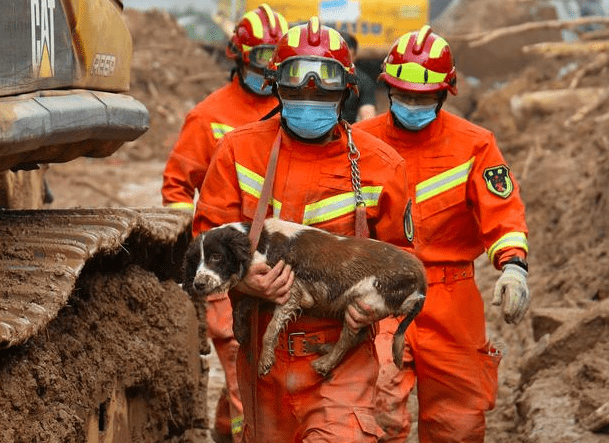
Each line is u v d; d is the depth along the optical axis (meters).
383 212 4.90
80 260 4.40
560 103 17.84
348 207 4.84
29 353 4.09
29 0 4.31
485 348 6.05
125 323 5.29
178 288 6.05
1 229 4.77
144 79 24.38
